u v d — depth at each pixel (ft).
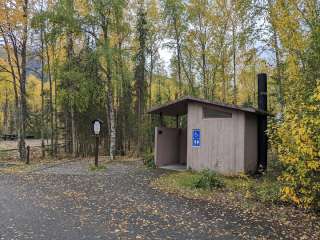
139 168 50.21
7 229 19.79
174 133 56.03
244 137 40.96
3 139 143.02
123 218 22.74
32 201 27.45
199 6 73.46
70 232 19.48
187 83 89.20
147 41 78.33
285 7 40.78
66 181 38.06
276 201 27.22
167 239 18.53
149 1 74.90
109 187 34.42
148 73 86.02
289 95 31.91
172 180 37.86
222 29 74.54
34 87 108.99
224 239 18.63
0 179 39.50
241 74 83.41
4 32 63.05
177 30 74.18
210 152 43.73
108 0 56.85
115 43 65.05
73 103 66.90
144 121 78.23
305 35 39.27
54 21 58.13
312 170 22.68
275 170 36.96
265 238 18.92
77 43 76.28
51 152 79.20
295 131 21.67
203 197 29.58
